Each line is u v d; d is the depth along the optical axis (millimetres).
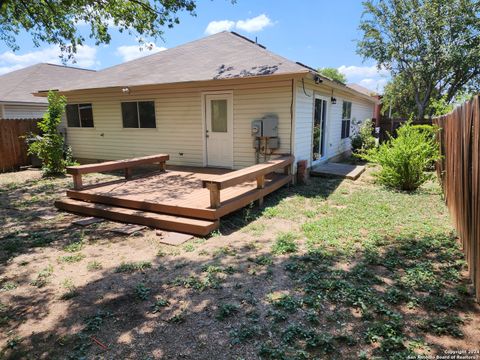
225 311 2850
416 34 16781
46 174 10398
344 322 2672
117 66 11961
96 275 3713
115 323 2783
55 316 2939
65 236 5035
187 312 2902
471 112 3332
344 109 13305
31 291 3404
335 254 4016
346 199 6809
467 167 3500
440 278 3322
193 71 9250
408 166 7449
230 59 9453
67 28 9031
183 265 3881
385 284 3258
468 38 15602
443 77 17016
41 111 16562
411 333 2508
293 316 2779
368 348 2365
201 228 4824
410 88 20375
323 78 8047
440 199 6660
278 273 3592
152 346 2477
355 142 13391
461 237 4062
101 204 6293
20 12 8281
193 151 9766
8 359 2402
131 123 10672
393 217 5477
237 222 5508
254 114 8508
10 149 11594
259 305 2969
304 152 8969
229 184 5184
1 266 4023
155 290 3316
